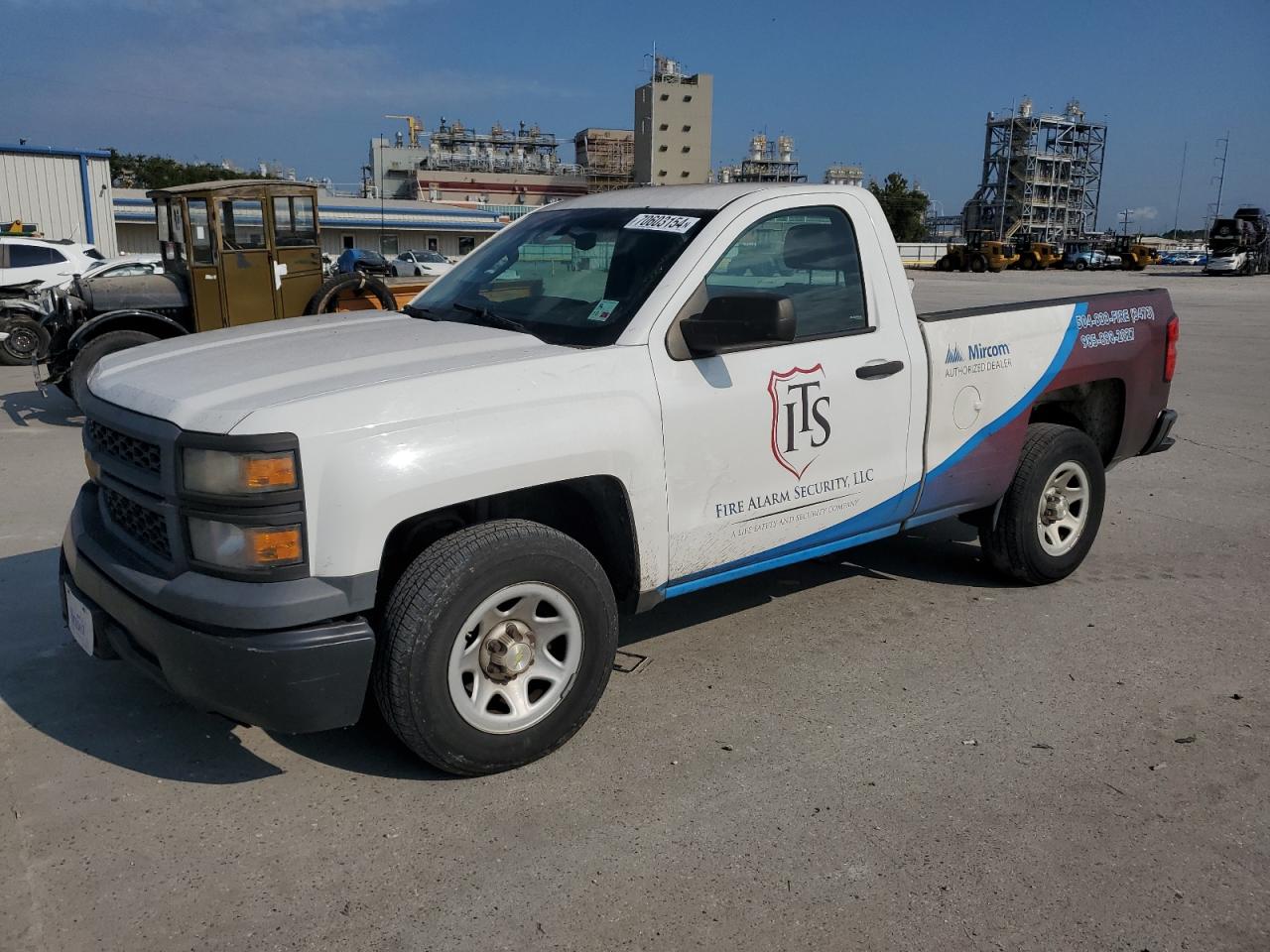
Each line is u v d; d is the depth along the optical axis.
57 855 2.84
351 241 40.16
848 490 4.07
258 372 3.14
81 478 7.14
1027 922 2.62
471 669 3.15
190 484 2.82
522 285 4.00
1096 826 3.04
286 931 2.55
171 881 2.74
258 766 3.33
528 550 3.12
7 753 3.38
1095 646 4.39
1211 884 2.79
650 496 3.45
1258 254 54.69
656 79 89.69
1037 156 105.19
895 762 3.41
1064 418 5.45
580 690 3.36
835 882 2.77
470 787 3.22
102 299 9.70
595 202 4.31
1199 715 3.77
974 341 4.43
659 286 3.55
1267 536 6.04
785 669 4.12
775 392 3.74
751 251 3.78
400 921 2.59
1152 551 5.73
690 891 2.73
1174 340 5.43
